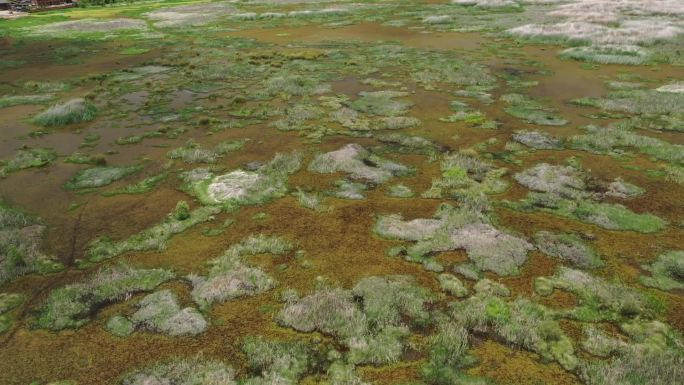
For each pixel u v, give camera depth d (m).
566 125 23.17
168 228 14.66
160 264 13.00
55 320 10.95
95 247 13.92
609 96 27.53
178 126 24.92
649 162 18.75
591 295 11.20
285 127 23.89
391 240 13.75
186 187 17.64
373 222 14.77
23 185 18.42
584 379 8.99
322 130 23.28
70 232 14.82
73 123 26.19
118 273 12.52
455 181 17.20
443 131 22.75
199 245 13.86
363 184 17.47
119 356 9.85
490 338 10.11
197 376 9.18
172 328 10.58
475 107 26.27
